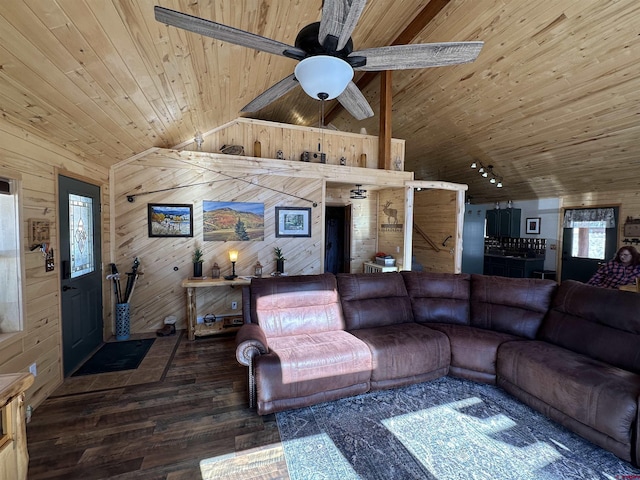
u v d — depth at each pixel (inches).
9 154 82.1
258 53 114.3
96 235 138.5
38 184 95.7
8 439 44.3
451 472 69.6
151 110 115.0
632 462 71.1
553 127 179.2
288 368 89.6
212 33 57.6
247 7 86.5
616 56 128.7
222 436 81.0
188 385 107.3
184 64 96.0
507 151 220.7
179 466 70.6
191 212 163.9
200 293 170.7
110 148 132.0
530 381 93.4
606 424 73.9
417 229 258.7
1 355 78.6
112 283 154.3
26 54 62.5
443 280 137.3
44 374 98.0
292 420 88.4
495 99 179.9
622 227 218.2
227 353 135.5
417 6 152.6
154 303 162.1
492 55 157.1
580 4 119.9
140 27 70.3
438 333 114.3
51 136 100.8
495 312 123.5
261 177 175.3
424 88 199.6
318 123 309.6
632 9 113.7
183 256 164.7
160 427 84.4
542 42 139.2
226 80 123.0
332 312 120.5
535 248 281.0
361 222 255.1
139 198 156.6
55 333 104.8
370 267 240.4
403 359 104.3
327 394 95.5
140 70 86.7
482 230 246.4
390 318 126.3
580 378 80.9
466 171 273.4
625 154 177.2
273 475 68.4
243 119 177.6
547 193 261.7
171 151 159.6
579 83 146.7
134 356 131.0
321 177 185.9
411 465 71.6
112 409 92.5
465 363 111.0
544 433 83.2
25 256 89.0
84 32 63.1
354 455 74.5
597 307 98.9
